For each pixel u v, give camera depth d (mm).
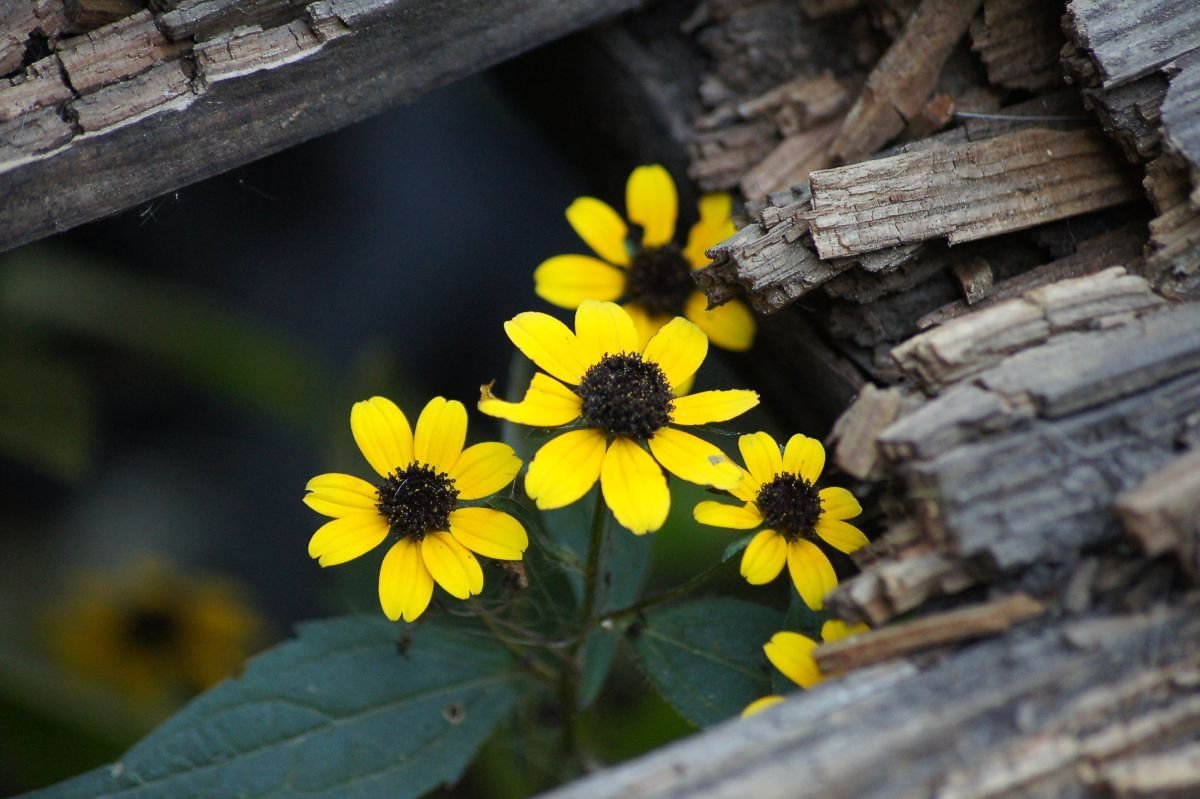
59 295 669
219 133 526
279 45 525
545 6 549
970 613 478
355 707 539
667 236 572
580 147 612
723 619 532
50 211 518
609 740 601
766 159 563
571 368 517
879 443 483
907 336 537
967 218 527
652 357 524
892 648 480
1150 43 519
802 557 513
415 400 650
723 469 508
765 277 523
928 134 551
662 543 619
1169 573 478
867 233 523
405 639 540
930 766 468
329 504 519
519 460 521
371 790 534
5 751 615
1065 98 543
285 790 530
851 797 467
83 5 516
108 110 517
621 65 589
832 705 473
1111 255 528
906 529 490
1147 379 486
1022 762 468
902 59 553
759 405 590
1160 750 470
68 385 664
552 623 547
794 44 576
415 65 541
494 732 593
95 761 618
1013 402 483
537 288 569
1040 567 480
